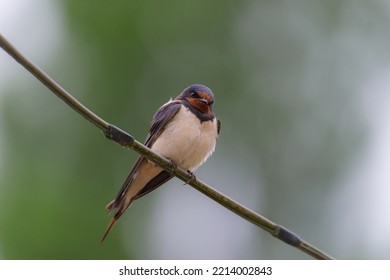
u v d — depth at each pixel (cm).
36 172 1385
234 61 1544
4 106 1434
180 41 1522
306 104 1544
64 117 1423
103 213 1366
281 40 1573
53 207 1345
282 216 1493
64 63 1470
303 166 1513
